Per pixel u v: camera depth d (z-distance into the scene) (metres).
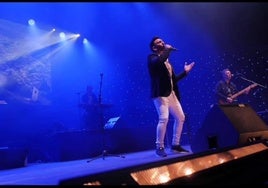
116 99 8.61
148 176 1.53
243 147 2.57
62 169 3.38
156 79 3.64
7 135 6.02
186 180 1.68
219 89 5.18
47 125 6.72
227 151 2.34
